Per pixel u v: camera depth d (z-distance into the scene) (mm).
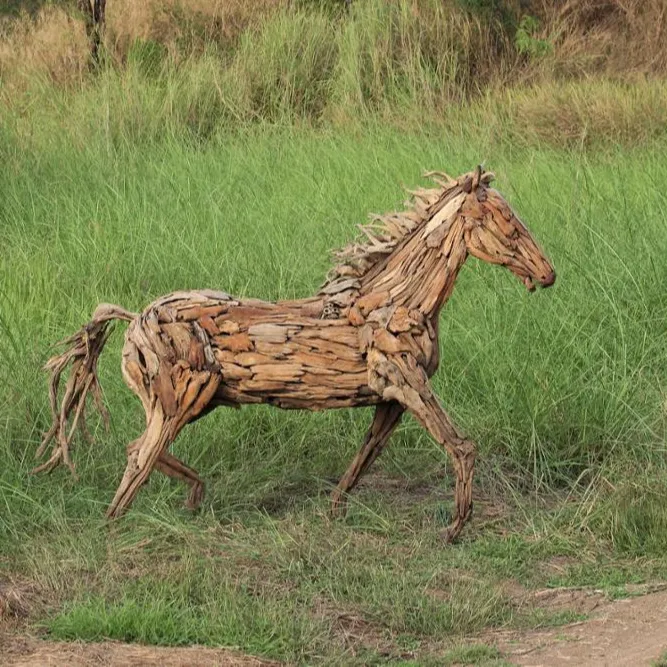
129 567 12742
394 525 14188
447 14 40062
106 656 10680
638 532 14148
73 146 31172
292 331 13500
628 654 11008
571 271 20172
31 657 10570
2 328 18406
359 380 13523
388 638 11695
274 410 16641
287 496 15164
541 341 17969
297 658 11094
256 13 42688
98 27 40500
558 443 16406
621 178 25359
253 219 23859
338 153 29031
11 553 13016
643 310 19297
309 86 37406
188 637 11320
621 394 16641
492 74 39031
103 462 15367
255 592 12258
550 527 14344
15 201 26719
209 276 20797
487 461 16000
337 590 12438
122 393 17016
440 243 13539
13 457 15203
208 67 37531
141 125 33406
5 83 37625
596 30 42969
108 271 21500
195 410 13602
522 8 42938
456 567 13281
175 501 14680
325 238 22500
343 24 39906
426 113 34750
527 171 27328
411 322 13359
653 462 16047
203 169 27969
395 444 16422
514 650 11375
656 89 36156
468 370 17812
